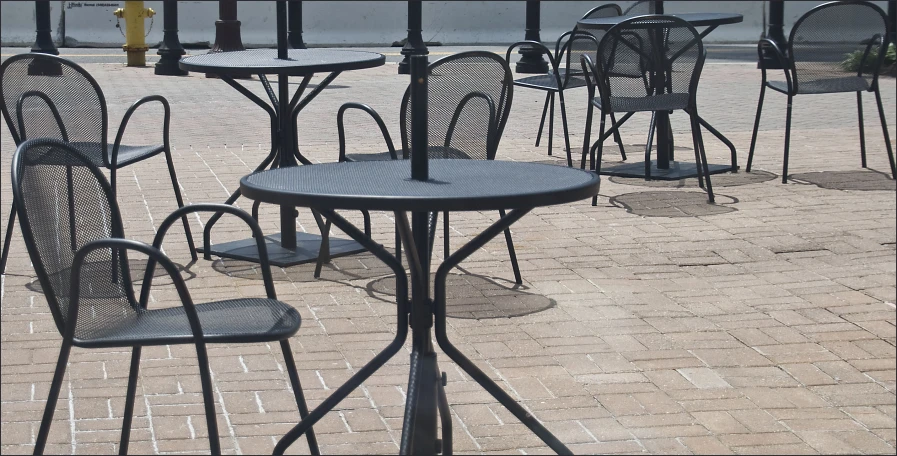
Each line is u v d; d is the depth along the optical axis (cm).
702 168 855
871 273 563
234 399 400
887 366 432
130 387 339
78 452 355
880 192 767
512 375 424
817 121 1124
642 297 525
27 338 466
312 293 534
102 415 385
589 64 739
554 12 2506
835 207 719
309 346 456
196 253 614
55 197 338
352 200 275
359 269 581
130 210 716
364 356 445
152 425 377
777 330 475
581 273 568
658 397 402
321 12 2408
